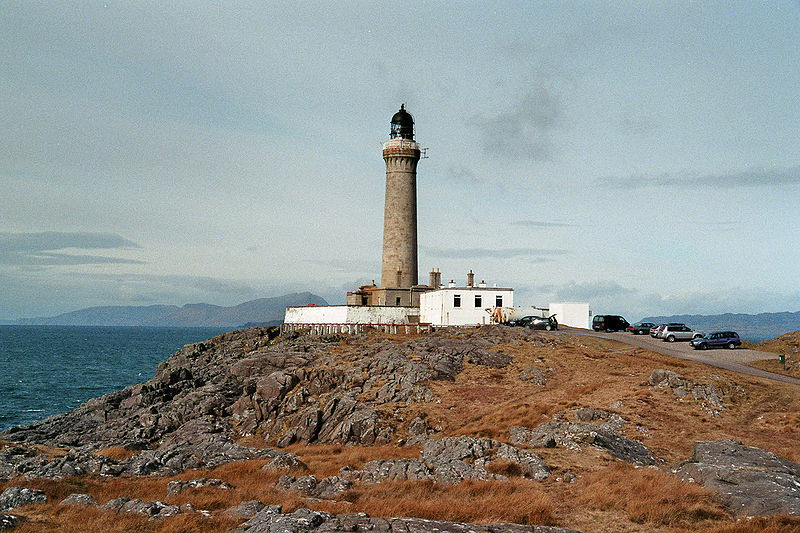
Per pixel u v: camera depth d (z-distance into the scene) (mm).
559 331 100875
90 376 150500
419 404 61875
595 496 31125
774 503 28391
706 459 35969
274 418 67125
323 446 55406
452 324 99312
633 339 92875
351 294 115062
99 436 66000
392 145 112562
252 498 33562
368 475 38250
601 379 64375
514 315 102188
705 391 55250
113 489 36375
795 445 42688
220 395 73812
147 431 65500
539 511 29125
